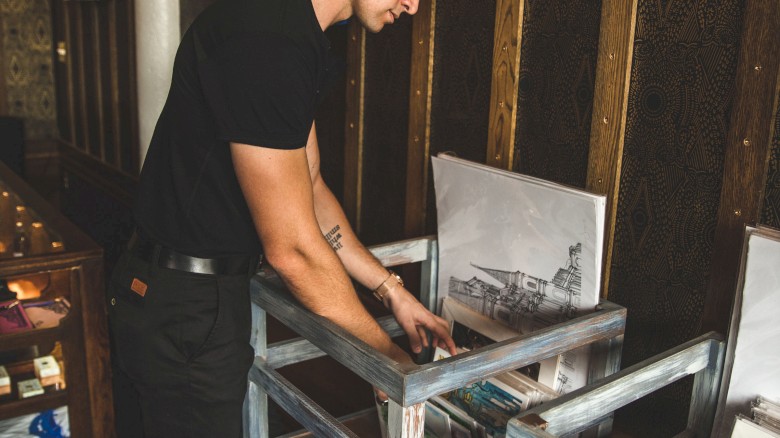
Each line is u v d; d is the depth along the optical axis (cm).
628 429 161
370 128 230
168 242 137
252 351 147
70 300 195
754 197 130
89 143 438
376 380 110
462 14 187
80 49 430
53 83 561
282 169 116
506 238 151
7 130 493
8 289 204
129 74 355
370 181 234
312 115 123
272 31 114
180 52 128
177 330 139
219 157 127
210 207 131
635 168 151
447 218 165
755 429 117
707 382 134
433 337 162
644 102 147
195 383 142
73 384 200
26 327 193
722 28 132
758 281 120
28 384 198
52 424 200
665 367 123
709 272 140
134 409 231
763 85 126
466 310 163
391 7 128
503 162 178
